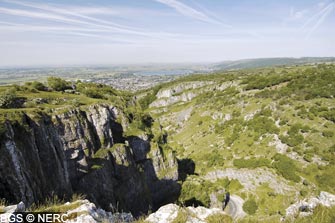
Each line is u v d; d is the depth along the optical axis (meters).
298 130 79.06
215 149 94.56
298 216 11.26
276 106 96.69
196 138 115.69
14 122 22.28
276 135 83.00
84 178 31.50
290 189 63.19
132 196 39.56
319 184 61.78
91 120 38.28
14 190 18.64
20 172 19.78
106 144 39.03
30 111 26.47
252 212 59.84
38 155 23.86
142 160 50.72
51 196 23.11
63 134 31.03
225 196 61.81
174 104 183.25
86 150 33.69
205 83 193.12
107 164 36.38
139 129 53.84
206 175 82.06
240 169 77.31
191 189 56.81
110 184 34.81
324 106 84.19
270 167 72.81
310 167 66.62
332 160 65.62
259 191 66.56
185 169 84.62
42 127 26.38
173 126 144.88
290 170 67.44
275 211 57.72
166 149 58.56
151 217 10.74
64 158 28.97
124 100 76.00
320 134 74.38
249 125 96.38
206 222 10.64
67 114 32.94
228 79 175.62
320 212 10.82
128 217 12.19
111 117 48.50
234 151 87.62
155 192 51.12
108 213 11.62
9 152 19.52
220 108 125.88
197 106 148.12
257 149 82.75
